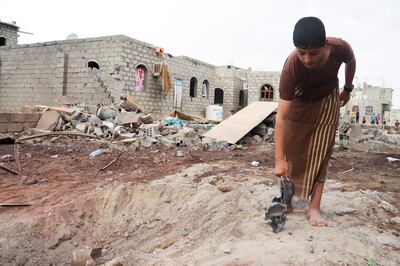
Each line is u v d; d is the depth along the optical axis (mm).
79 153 8648
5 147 9125
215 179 5977
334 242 3137
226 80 35625
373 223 3836
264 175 6352
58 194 5496
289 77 3104
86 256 3635
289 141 3494
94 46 20953
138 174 6676
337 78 3312
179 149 9867
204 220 4438
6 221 4547
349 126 12828
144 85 22562
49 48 22312
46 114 12391
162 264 3166
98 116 13953
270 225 3619
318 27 2707
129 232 4723
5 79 24078
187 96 27234
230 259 2938
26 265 3990
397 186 5781
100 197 5246
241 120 12539
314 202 3695
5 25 30125
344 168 7535
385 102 43188
